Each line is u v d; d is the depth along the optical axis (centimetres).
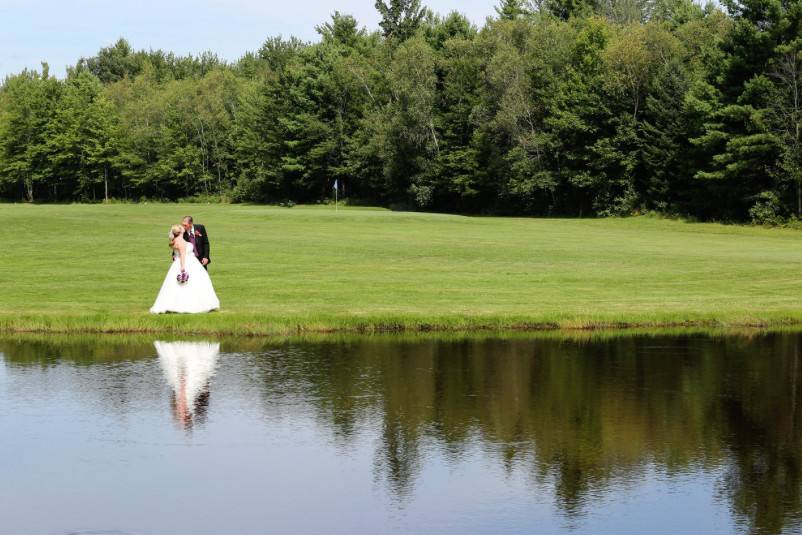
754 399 1099
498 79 7244
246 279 2433
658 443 907
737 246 3788
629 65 6812
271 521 696
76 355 1393
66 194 11031
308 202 9825
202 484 782
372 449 886
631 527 683
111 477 802
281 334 1612
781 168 5688
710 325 1733
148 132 10562
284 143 9606
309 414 1020
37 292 2153
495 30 7938
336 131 9512
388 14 11138
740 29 5850
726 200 6084
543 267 2798
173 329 1633
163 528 682
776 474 807
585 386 1173
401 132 8062
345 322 1658
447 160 8088
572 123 6869
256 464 838
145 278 2481
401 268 2761
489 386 1170
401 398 1099
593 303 1931
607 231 4753
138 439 920
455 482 788
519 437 927
